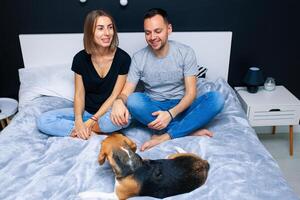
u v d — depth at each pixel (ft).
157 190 4.10
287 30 7.81
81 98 6.26
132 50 7.79
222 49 7.79
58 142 5.42
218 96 5.62
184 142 5.35
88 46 5.92
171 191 4.12
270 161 4.77
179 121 5.90
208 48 7.77
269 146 7.95
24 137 5.70
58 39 7.65
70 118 6.16
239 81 8.39
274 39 7.91
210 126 5.90
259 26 7.77
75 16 7.61
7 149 5.27
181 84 6.29
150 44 5.73
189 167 4.35
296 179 6.75
